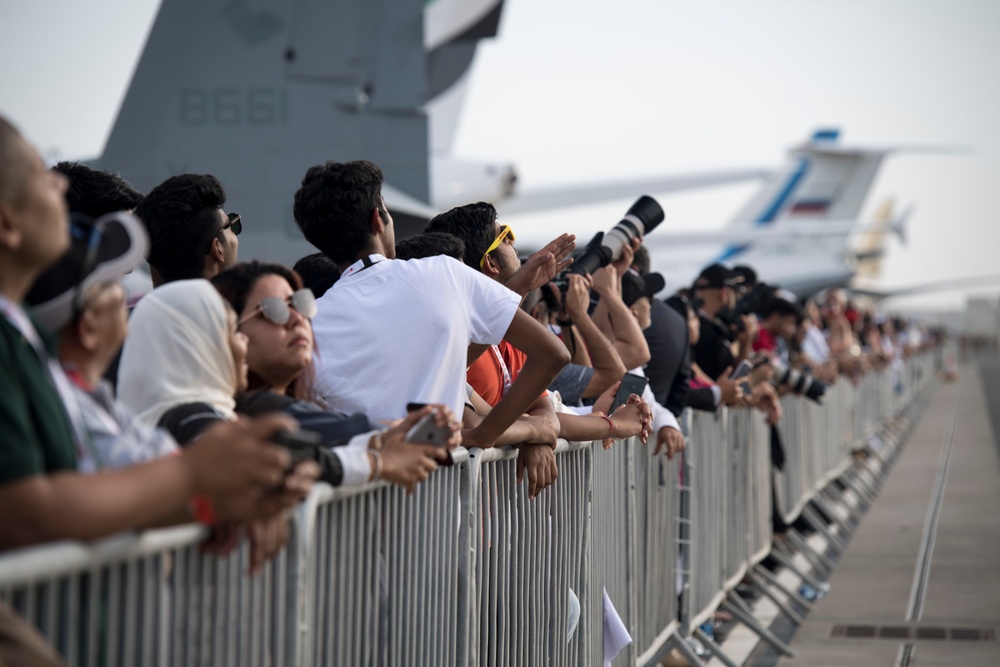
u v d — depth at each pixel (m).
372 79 23.55
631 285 10.71
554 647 7.64
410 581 5.52
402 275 6.28
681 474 11.35
